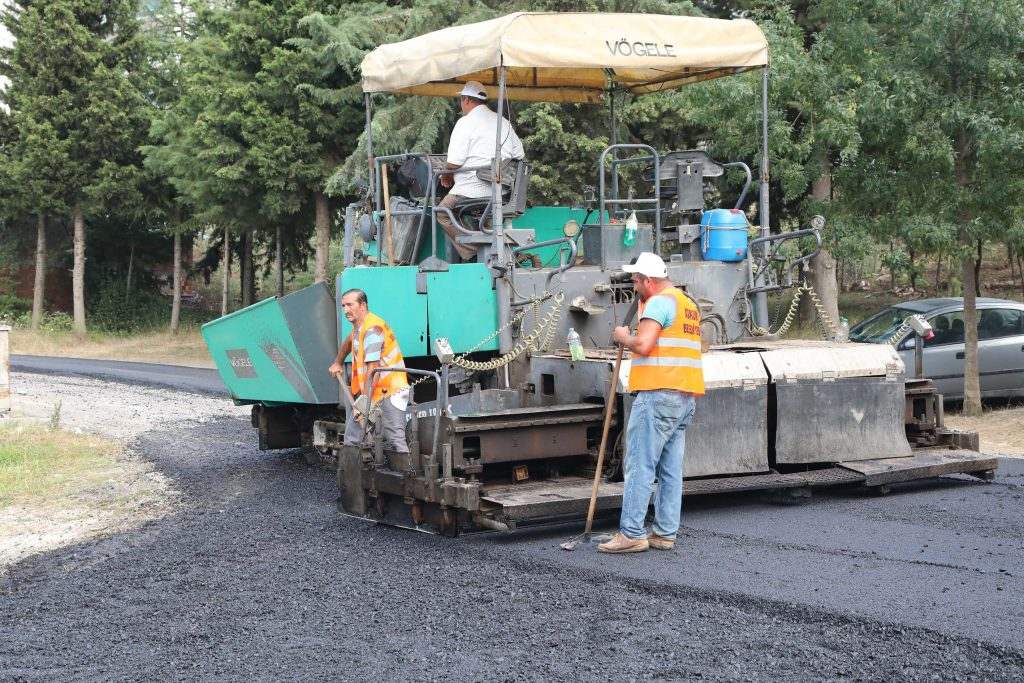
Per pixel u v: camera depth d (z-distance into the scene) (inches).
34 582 278.1
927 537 279.4
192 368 992.2
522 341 358.3
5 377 623.5
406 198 427.8
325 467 444.8
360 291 333.7
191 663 206.8
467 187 382.3
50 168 1387.8
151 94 1467.8
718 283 385.4
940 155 507.8
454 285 361.7
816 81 576.7
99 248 1642.5
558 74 436.5
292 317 391.5
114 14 1425.9
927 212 546.9
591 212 438.3
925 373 552.7
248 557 291.1
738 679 185.6
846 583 237.6
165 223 1515.7
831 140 556.7
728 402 326.0
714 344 380.8
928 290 1079.0
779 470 341.4
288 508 359.6
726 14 896.9
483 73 428.5
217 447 508.7
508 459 304.2
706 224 390.3
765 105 388.2
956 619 210.7
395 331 355.9
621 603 231.3
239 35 978.1
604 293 371.2
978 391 536.1
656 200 388.8
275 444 478.3
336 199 1085.1
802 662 192.4
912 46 527.5
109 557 300.8
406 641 213.6
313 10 960.9
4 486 412.5
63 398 731.4
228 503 373.7
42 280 1478.8
